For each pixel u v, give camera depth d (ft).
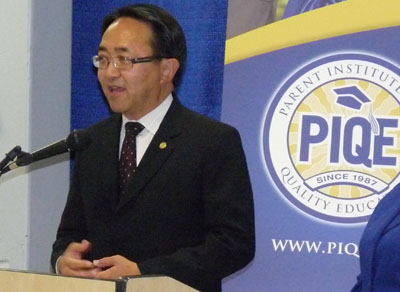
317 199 17.43
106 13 20.20
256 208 17.61
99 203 14.51
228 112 17.76
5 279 10.70
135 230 14.07
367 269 12.93
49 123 20.35
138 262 14.03
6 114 19.95
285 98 17.54
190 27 19.30
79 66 20.48
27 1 19.70
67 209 15.24
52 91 20.36
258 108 17.65
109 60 14.34
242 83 17.72
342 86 17.35
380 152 17.22
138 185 14.08
